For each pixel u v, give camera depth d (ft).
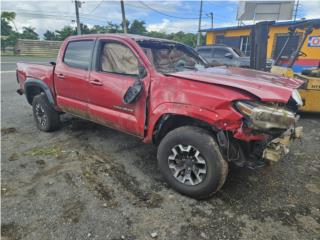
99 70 11.19
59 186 9.48
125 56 10.34
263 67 19.21
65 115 18.04
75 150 12.62
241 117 7.37
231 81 8.20
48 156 11.93
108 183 9.75
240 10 56.18
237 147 8.10
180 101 8.36
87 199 8.73
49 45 111.75
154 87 9.08
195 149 8.38
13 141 13.74
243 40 50.11
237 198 8.90
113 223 7.62
